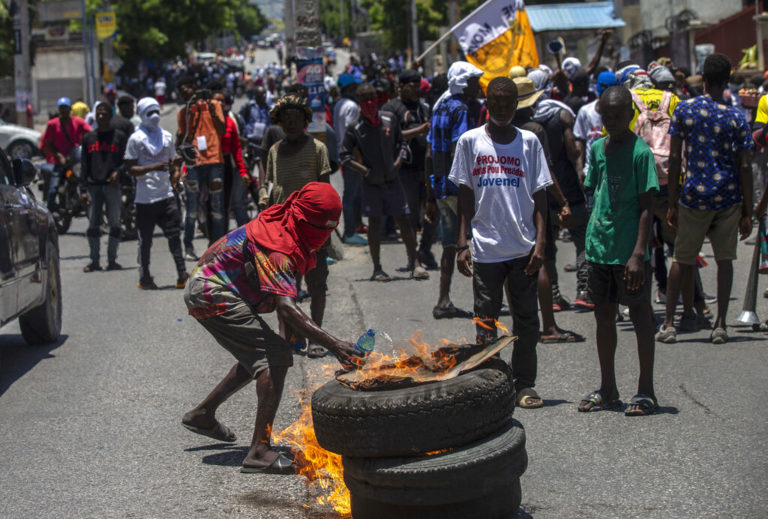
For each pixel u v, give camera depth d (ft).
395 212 33.50
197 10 212.02
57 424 19.71
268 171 25.88
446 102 26.32
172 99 209.15
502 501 13.15
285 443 17.67
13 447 18.34
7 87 128.36
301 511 14.58
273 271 15.15
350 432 12.94
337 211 15.48
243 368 17.31
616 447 16.89
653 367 19.90
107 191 39.78
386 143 32.68
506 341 14.19
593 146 19.01
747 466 15.69
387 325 27.07
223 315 16.07
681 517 13.92
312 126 39.55
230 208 37.99
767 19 85.66
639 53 111.75
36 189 71.61
